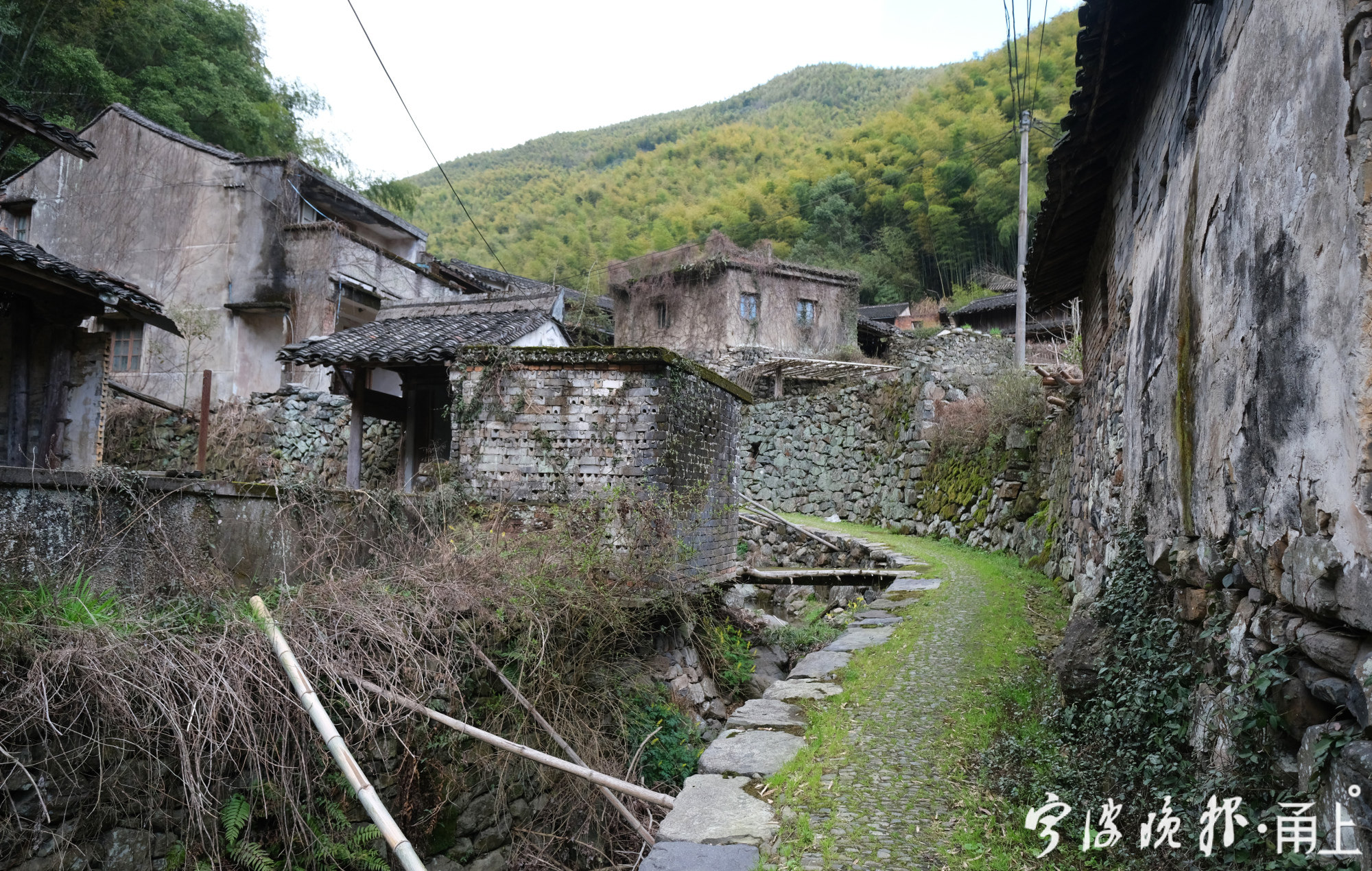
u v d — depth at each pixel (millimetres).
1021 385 12773
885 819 3504
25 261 6891
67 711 3576
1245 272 3049
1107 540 6426
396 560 6453
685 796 3816
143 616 4383
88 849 3568
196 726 3918
